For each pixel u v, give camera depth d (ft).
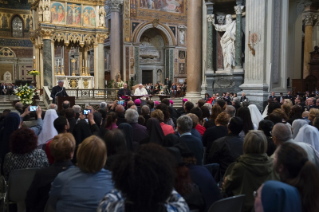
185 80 118.21
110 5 100.53
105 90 70.69
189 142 15.44
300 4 59.11
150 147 6.63
